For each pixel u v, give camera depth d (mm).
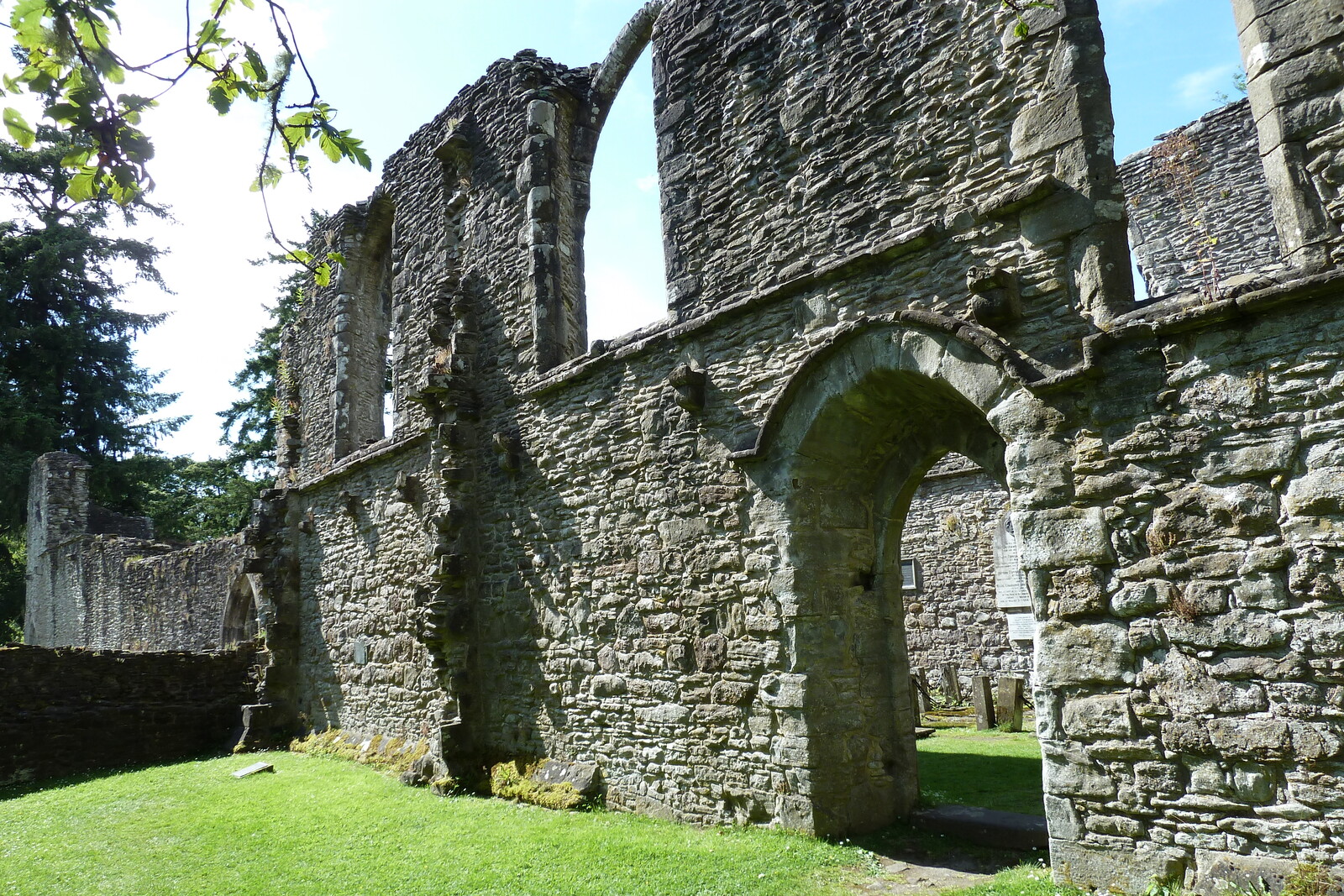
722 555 6562
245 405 27828
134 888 5965
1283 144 4098
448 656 8867
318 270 3199
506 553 8797
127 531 26609
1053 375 4668
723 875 5215
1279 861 3836
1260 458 4012
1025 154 5105
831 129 6230
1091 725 4469
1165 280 11422
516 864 5816
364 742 10883
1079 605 4535
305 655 13023
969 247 5301
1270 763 3896
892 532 6523
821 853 5430
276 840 7066
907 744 6316
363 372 13203
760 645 6211
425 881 5645
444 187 10438
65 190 2602
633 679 7230
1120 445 4457
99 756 12344
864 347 5688
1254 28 4258
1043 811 6055
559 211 9094
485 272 9586
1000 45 5332
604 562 7621
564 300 8883
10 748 11586
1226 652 4062
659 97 7684
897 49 5887
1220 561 4098
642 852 5824
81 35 2422
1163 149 7996
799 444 6059
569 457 8117
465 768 8516
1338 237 3898
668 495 7062
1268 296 3969
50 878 6340
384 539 11062
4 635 29891
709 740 6543
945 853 5461
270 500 13797
